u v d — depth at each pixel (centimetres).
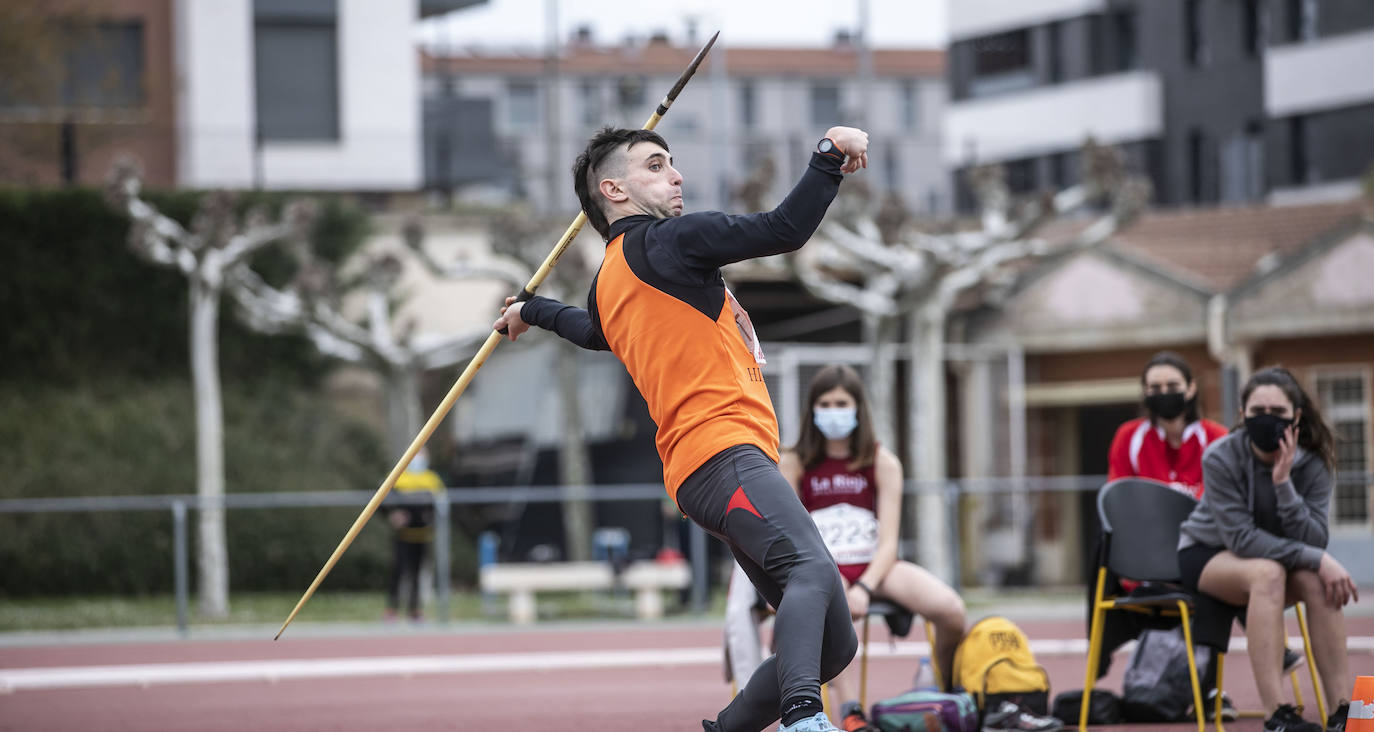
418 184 4094
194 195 3566
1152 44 5497
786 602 698
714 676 1694
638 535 3450
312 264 3212
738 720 757
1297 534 1048
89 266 3516
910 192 4088
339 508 3341
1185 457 1215
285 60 4616
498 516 3634
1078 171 5622
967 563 3609
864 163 704
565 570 2680
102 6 4456
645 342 731
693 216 722
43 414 3328
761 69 11300
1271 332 3406
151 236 2792
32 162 3859
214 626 2456
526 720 1330
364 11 4662
